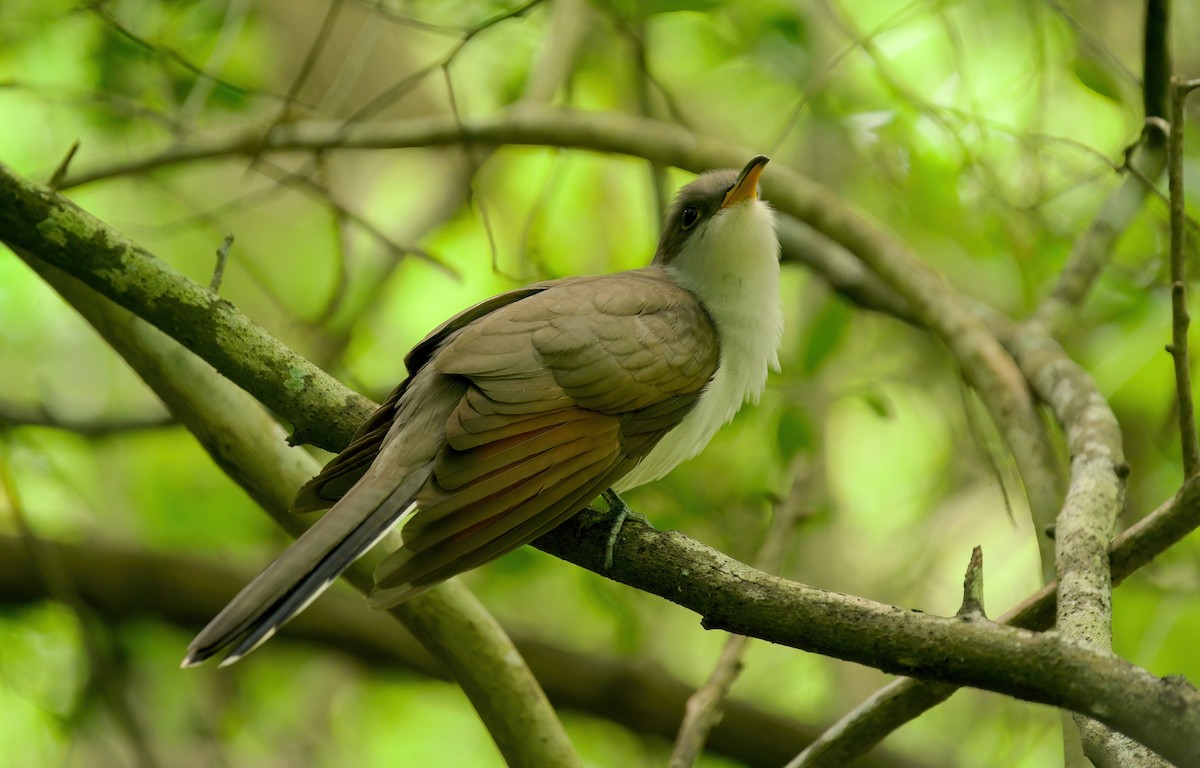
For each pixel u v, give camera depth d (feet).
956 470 44.11
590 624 47.14
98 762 41.34
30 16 37.78
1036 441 29.17
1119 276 37.70
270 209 50.39
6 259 42.52
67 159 24.73
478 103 47.50
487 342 22.07
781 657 46.62
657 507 37.19
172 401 25.72
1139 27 44.39
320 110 38.65
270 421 25.94
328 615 41.52
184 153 36.45
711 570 19.40
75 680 39.96
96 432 39.32
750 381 26.73
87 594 39.91
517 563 38.42
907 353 46.68
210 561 40.91
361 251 49.42
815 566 41.45
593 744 43.86
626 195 47.80
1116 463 24.71
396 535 25.85
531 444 20.90
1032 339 31.78
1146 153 32.65
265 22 46.32
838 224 35.83
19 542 39.42
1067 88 40.16
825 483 39.93
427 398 21.90
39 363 45.96
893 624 17.69
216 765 42.14
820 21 39.70
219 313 22.85
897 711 23.27
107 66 37.93
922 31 40.98
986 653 17.02
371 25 39.40
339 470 21.53
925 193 38.47
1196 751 15.57
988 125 34.78
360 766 45.78
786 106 44.11
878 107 38.34
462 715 46.80
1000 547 43.86
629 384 22.58
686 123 39.19
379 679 43.80
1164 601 36.91
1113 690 16.21
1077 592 20.39
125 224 45.78
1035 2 36.65
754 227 26.96
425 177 50.34
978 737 42.65
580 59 41.78
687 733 27.25
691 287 26.84
